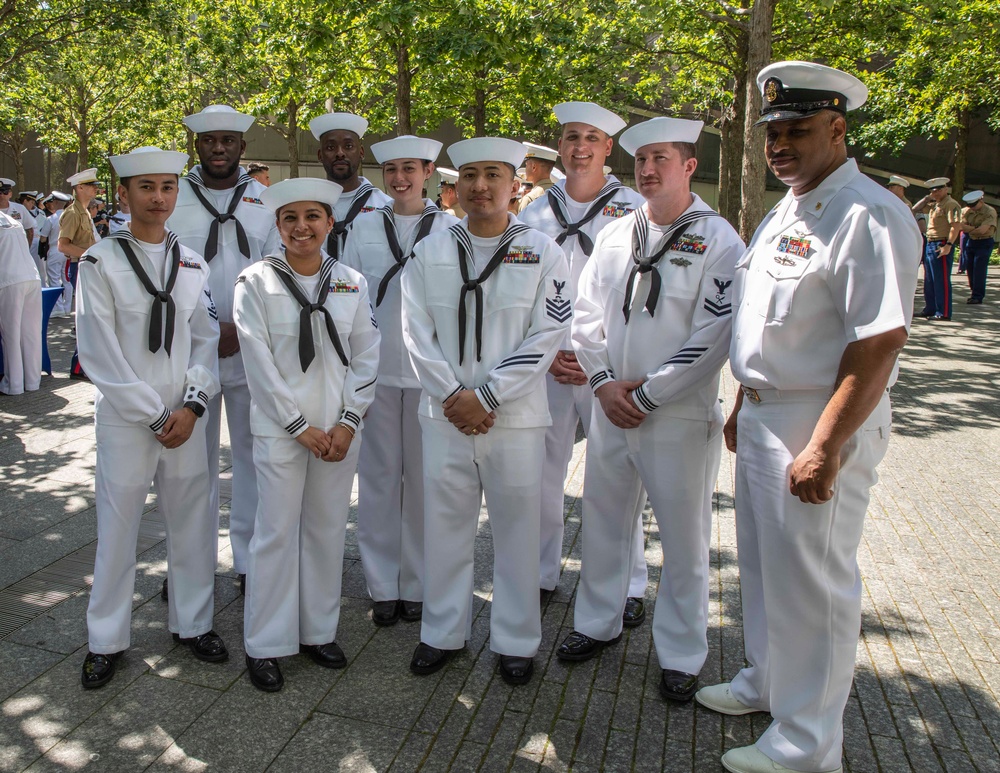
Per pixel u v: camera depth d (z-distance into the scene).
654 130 3.29
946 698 3.33
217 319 3.84
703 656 3.40
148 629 3.81
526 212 4.42
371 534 4.03
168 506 3.54
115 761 2.91
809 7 13.49
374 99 18.14
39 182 36.91
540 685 3.42
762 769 2.86
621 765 2.94
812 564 2.75
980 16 14.23
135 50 20.72
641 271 3.41
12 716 3.15
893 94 19.31
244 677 3.45
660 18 12.30
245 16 17.27
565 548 4.73
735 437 3.30
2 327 7.77
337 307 3.53
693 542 3.37
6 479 5.63
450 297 3.46
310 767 2.90
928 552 4.66
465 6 10.44
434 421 3.48
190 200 4.12
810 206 2.70
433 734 3.10
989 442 6.77
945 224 12.75
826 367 2.68
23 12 15.60
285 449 3.41
